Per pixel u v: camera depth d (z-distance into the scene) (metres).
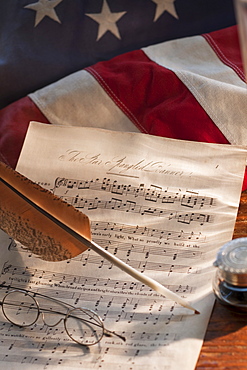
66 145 1.05
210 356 0.86
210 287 0.91
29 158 1.04
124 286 0.93
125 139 1.05
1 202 0.93
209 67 1.16
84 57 1.24
